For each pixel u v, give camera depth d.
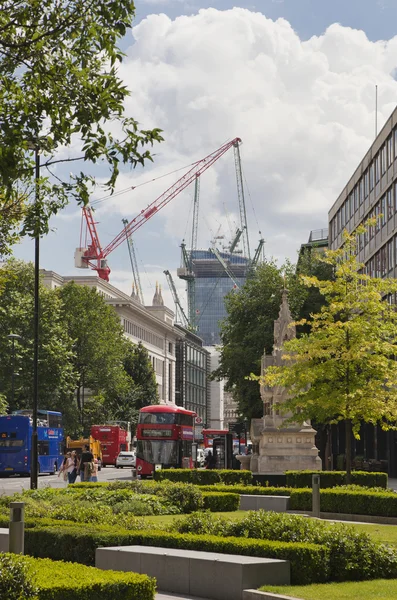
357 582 15.80
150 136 15.31
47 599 11.22
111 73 15.45
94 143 15.25
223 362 78.25
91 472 49.59
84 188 16.44
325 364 38.22
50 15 15.38
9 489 54.28
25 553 19.47
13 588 10.91
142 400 135.38
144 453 69.19
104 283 177.25
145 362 138.62
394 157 66.56
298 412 42.75
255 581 15.18
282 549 15.80
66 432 94.19
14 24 15.52
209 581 15.58
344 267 39.56
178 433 69.69
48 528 19.59
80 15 15.31
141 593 12.03
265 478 41.91
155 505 30.61
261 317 76.38
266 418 47.72
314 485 30.02
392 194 67.50
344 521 29.61
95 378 107.50
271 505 33.06
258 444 51.03
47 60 15.51
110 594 11.77
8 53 15.68
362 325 38.19
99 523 22.92
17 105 15.33
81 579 11.85
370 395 37.84
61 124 15.35
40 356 89.62
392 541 20.89
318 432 74.19
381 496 29.45
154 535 18.22
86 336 107.69
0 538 19.94
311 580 15.70
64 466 54.03
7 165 15.05
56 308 93.06
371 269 76.81
